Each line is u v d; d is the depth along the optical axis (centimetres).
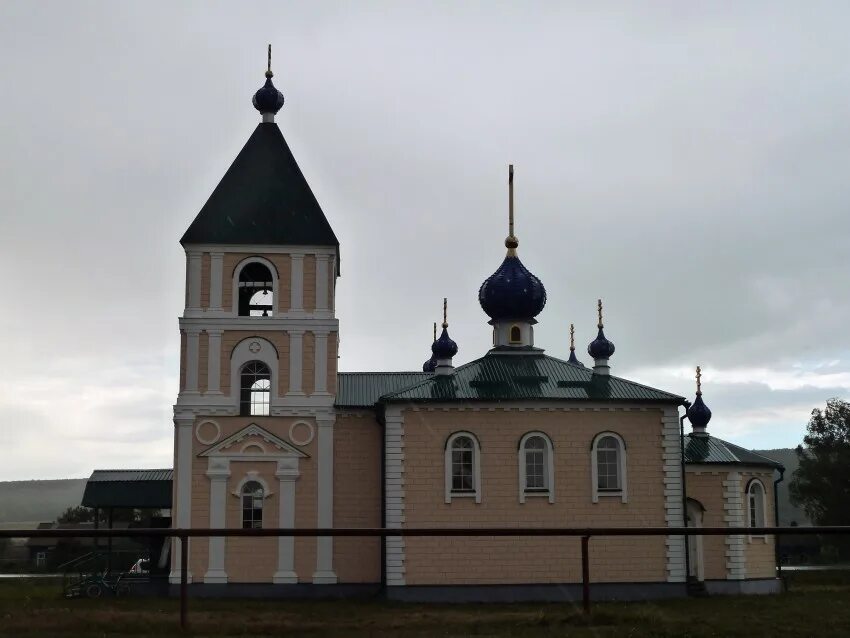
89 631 2502
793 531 2416
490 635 2461
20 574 5891
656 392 4703
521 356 4997
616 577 4506
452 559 4478
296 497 4775
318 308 4900
